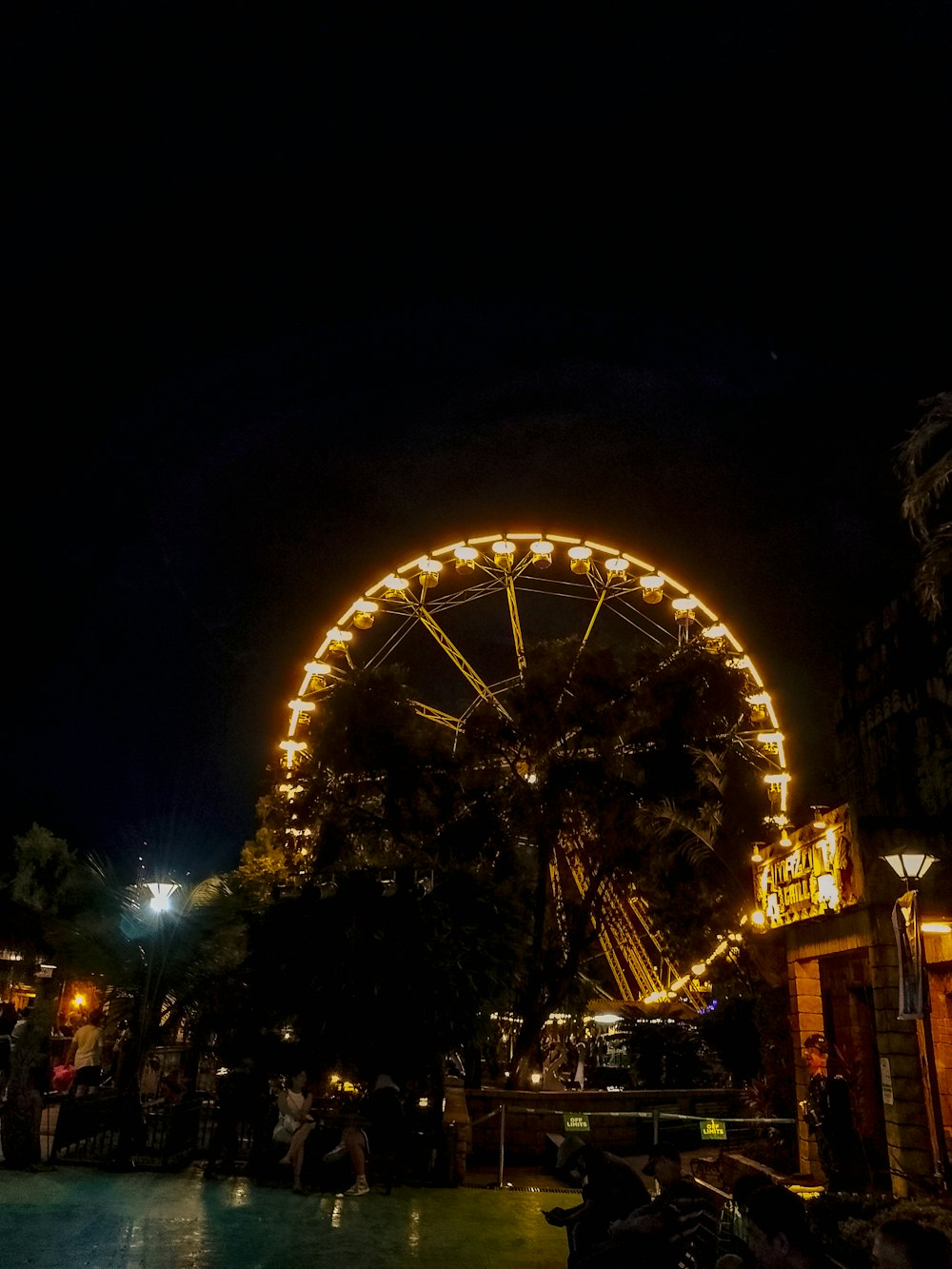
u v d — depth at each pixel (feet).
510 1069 71.61
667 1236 19.58
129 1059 56.85
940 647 45.93
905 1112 32.35
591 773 73.51
